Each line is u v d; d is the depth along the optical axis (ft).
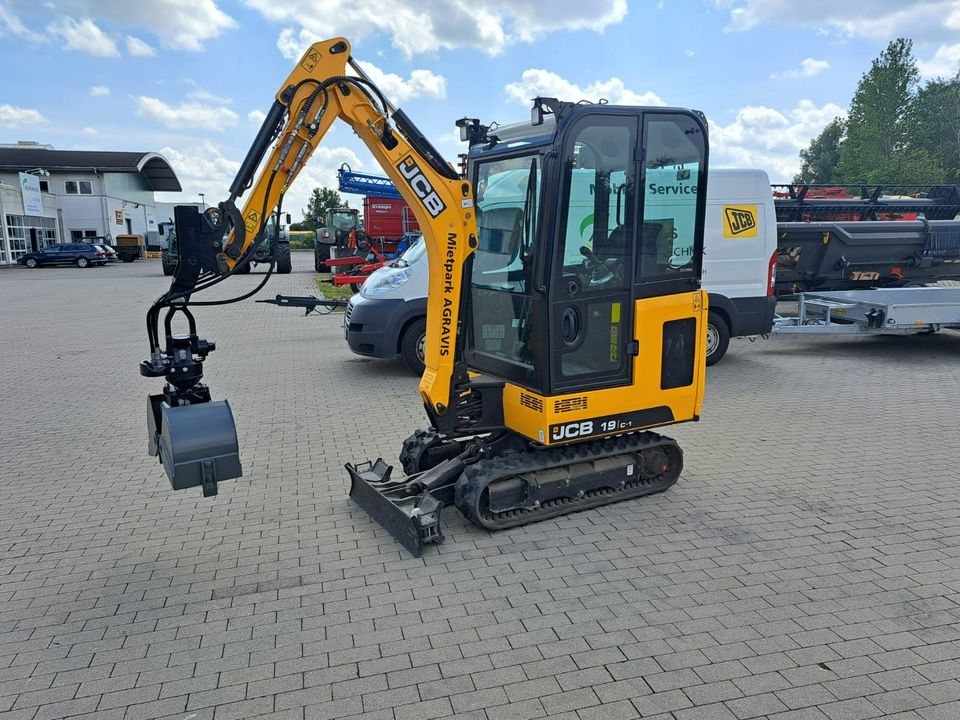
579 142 13.50
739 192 30.17
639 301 14.89
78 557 13.94
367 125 13.28
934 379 29.81
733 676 9.82
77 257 127.34
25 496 17.22
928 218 43.88
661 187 14.64
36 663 10.48
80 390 28.96
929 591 12.11
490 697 9.48
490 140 15.29
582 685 9.69
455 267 14.29
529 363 14.78
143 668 10.31
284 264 94.02
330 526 15.24
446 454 16.62
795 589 12.22
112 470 19.15
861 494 16.67
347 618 11.55
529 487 14.67
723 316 31.24
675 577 12.69
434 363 14.67
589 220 13.97
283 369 32.30
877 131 151.12
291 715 9.21
